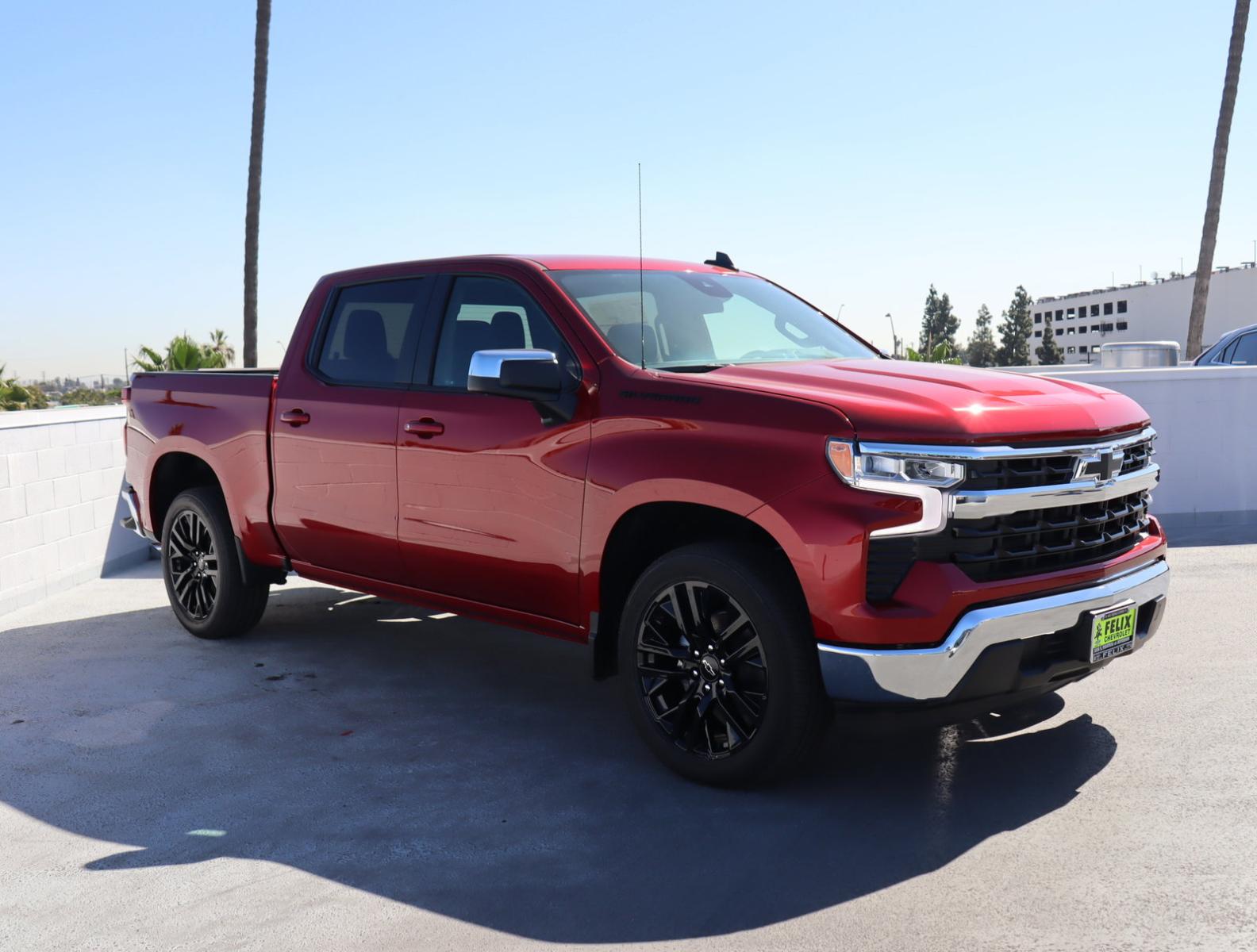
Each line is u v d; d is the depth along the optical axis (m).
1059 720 4.39
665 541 4.12
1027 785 3.74
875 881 3.08
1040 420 3.54
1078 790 3.68
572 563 4.06
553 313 4.26
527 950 2.76
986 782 3.78
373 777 3.97
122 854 3.38
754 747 3.61
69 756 4.23
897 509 3.32
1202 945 2.67
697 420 3.70
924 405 3.46
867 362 4.31
